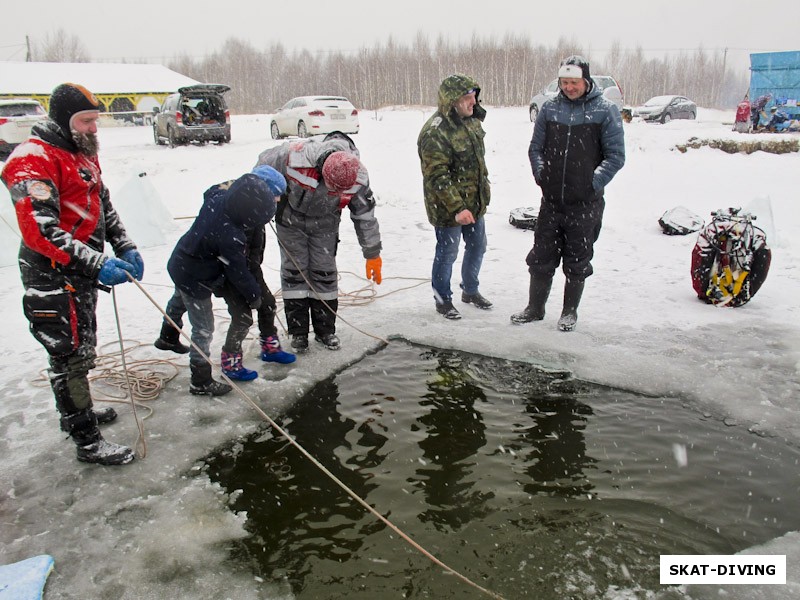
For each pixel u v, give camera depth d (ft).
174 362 14.47
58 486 9.94
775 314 16.20
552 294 18.40
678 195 31.19
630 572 8.05
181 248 11.85
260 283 13.58
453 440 11.21
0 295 19.56
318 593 7.84
